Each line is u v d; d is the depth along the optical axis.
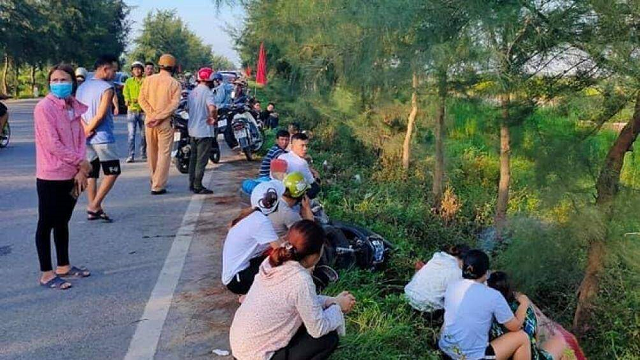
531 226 5.41
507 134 6.77
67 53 44.69
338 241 5.89
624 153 5.36
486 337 4.58
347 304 4.02
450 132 11.10
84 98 7.23
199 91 9.08
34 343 4.45
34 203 8.54
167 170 9.18
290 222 5.15
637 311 5.97
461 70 6.53
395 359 4.41
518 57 5.95
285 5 10.51
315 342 3.66
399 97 10.04
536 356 4.77
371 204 8.79
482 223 8.98
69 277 5.68
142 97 9.02
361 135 12.00
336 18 7.43
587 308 5.87
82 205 8.38
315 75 9.85
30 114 24.47
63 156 5.27
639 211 5.16
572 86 5.58
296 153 6.51
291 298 3.53
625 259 5.30
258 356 3.58
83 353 4.32
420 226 8.35
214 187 9.84
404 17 5.99
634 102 5.12
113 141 7.45
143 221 7.68
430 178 11.00
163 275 5.84
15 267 5.96
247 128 12.48
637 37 4.92
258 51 21.66
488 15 5.64
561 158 5.32
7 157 12.62
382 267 6.32
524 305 4.85
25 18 39.41
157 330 4.70
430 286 5.21
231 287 4.70
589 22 5.18
